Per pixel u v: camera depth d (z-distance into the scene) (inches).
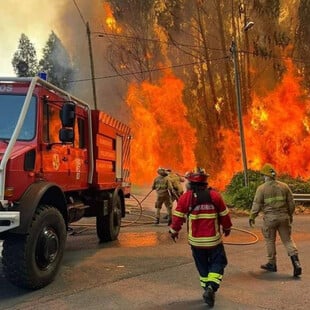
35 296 210.5
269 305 197.3
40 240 223.0
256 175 689.6
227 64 1249.4
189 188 211.0
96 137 330.6
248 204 597.9
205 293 194.1
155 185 478.6
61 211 260.5
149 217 532.1
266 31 1245.1
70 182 287.9
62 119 243.8
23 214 211.6
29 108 238.1
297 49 1226.0
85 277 246.5
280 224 259.3
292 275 253.1
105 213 355.3
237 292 217.9
